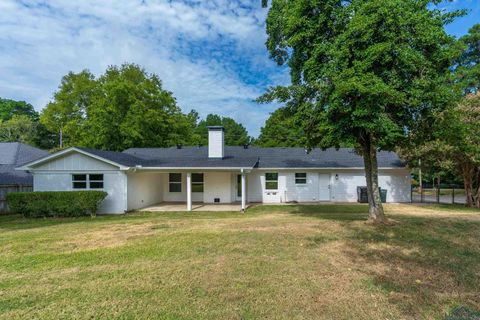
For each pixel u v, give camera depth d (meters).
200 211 14.11
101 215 13.19
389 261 5.58
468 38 21.88
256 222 9.94
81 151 13.78
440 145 12.88
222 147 17.31
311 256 5.88
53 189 13.91
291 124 8.80
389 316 3.48
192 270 5.10
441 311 3.62
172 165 14.54
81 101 33.03
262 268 5.18
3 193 15.20
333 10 7.58
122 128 24.70
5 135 35.94
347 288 4.29
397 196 17.69
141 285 4.46
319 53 7.61
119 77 29.02
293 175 18.20
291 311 3.61
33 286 4.47
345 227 8.62
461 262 5.54
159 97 29.73
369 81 6.32
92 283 4.57
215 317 3.47
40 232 8.78
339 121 7.31
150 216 12.59
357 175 18.16
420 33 6.62
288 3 8.62
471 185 15.29
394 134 6.91
